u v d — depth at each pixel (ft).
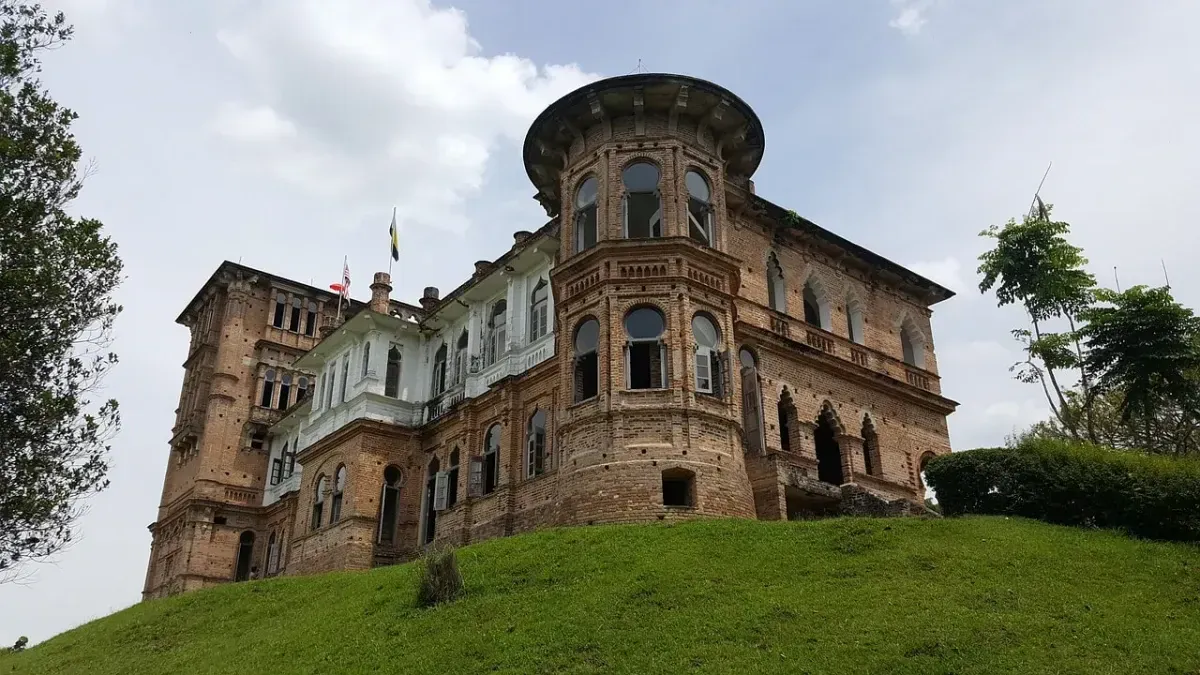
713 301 101.35
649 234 103.81
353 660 62.44
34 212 65.16
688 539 74.49
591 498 91.04
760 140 114.01
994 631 52.03
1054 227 122.52
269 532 176.65
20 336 62.69
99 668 80.28
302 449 148.36
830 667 49.62
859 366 122.01
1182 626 52.34
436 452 134.92
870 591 59.41
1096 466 75.87
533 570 72.90
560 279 105.40
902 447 125.08
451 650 59.62
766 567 66.33
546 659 55.47
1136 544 67.10
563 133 111.55
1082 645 50.01
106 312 68.69
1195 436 114.73
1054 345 117.39
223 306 197.88
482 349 133.49
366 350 143.33
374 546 129.18
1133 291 109.29
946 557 64.64
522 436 118.32
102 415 67.46
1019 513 77.56
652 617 59.06
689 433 92.32
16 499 61.77
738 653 52.42
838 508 104.27
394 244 156.25
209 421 182.60
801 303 122.21
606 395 94.68
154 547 191.93
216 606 93.15
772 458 99.30
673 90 106.32
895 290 137.80
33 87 68.18
